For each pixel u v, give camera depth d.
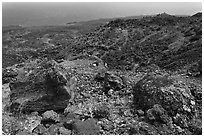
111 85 15.82
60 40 96.50
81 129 11.68
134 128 11.36
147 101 12.92
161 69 24.75
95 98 14.97
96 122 12.23
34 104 13.62
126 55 39.38
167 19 58.81
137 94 13.89
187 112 12.21
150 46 42.59
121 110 13.25
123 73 21.55
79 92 15.39
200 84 14.84
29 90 14.05
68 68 18.48
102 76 16.80
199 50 24.88
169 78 13.68
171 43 40.81
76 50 55.81
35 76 14.33
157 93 12.82
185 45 34.75
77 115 12.89
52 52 65.69
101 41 56.78
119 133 11.40
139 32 54.97
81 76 17.30
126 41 52.62
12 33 118.69
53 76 13.77
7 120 13.05
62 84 13.74
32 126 12.43
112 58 40.78
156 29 53.59
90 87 16.09
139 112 12.67
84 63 21.12
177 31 47.03
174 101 12.41
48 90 13.76
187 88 13.30
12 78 20.92
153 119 11.92
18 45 90.44
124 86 15.79
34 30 127.31
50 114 12.69
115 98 14.82
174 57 27.77
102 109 12.92
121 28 60.94
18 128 12.29
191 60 23.44
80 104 14.10
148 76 14.18
